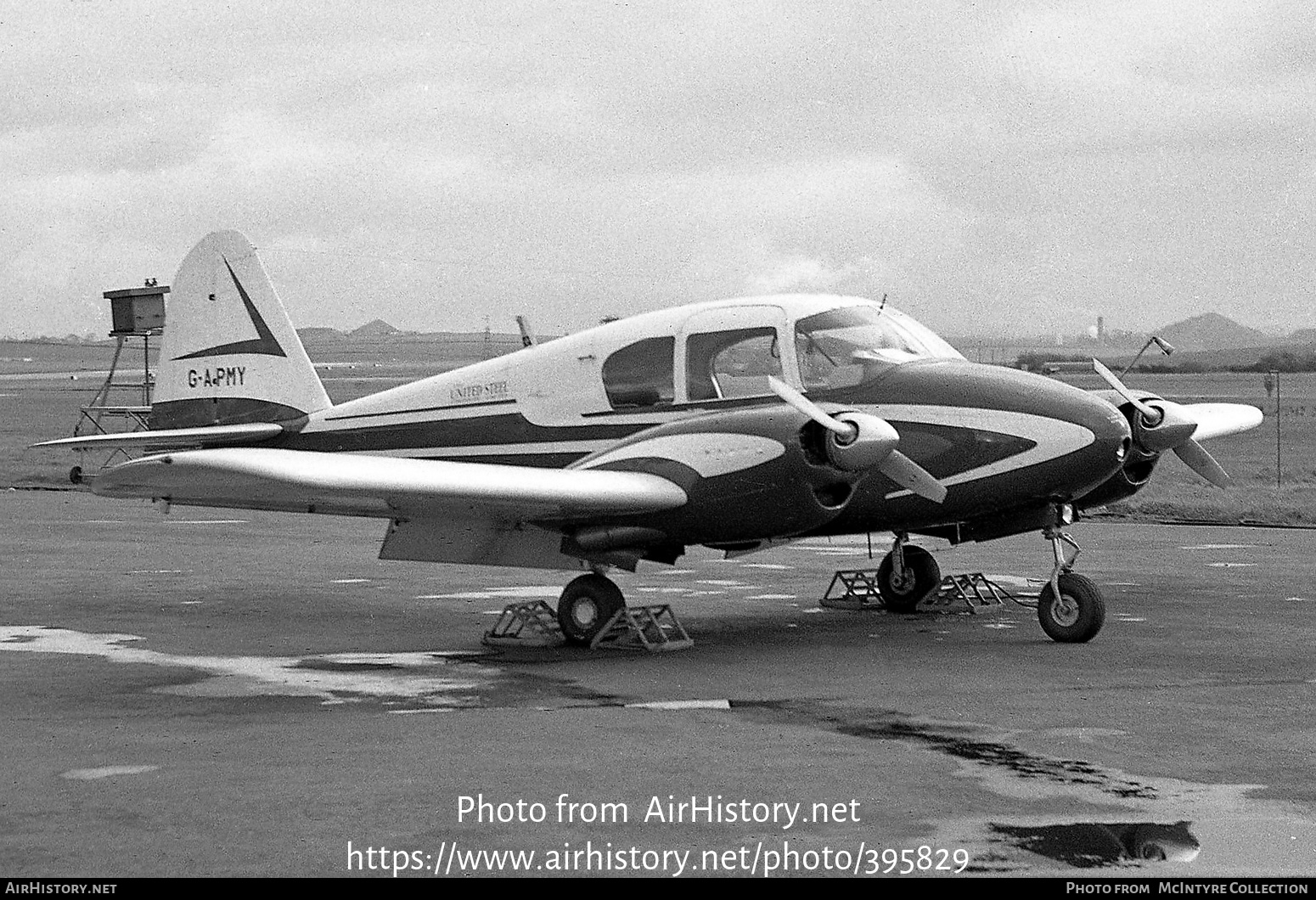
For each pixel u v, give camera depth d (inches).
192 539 836.0
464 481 404.5
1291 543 789.2
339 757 297.1
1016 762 293.4
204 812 254.8
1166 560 703.1
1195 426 505.0
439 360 5713.6
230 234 630.5
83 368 6545.3
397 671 409.4
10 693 373.4
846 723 333.1
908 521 475.2
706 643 463.5
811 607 553.0
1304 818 252.2
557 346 526.3
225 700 363.9
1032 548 772.6
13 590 600.1
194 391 638.5
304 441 604.7
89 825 246.5
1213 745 307.9
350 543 818.8
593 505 418.6
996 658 428.5
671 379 494.0
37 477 1401.3
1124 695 367.6
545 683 387.5
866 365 473.7
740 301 494.6
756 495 424.5
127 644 460.1
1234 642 454.6
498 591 600.4
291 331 615.8
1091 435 446.9
